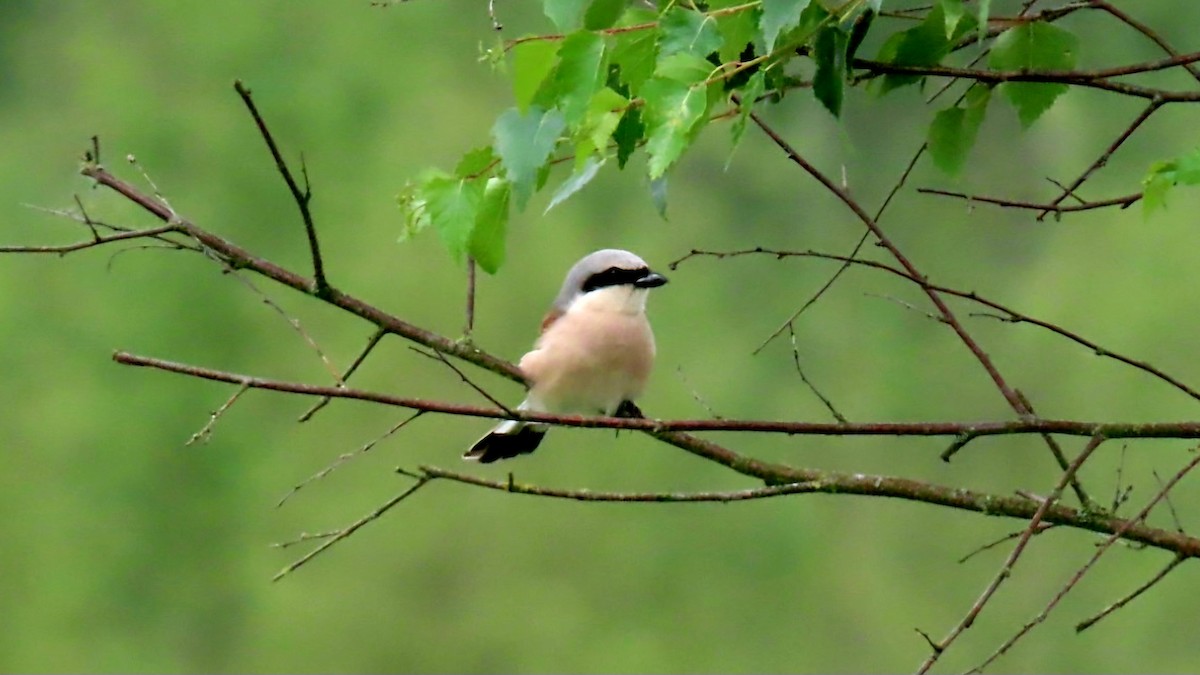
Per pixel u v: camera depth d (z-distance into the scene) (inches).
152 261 758.5
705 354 674.2
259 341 741.9
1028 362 624.7
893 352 651.5
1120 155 607.8
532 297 695.1
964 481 625.0
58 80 800.9
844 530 667.4
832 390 653.3
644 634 669.3
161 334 743.1
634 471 692.1
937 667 608.4
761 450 660.7
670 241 698.2
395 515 697.0
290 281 208.1
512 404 679.1
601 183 711.7
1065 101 566.6
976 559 629.9
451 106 773.9
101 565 719.7
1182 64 190.7
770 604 659.4
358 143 762.2
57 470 729.6
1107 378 603.2
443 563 690.8
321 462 711.1
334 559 699.4
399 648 682.2
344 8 785.6
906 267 200.1
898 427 181.9
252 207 756.0
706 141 701.9
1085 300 616.4
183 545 718.5
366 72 769.6
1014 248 641.6
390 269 719.1
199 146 762.8
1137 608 566.9
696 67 163.3
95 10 816.9
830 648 645.9
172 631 705.6
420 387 704.4
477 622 679.7
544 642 670.5
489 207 191.6
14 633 706.8
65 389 735.7
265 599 702.5
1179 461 562.6
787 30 169.6
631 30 171.0
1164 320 601.6
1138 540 193.6
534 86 169.0
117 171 765.3
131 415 731.4
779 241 683.4
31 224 759.7
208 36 779.4
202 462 726.5
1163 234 615.2
